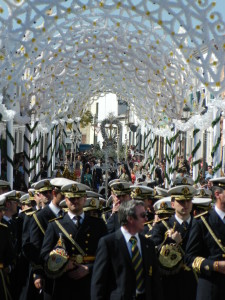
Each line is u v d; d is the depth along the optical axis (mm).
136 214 6918
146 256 6996
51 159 32875
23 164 29062
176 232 8555
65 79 26344
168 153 28141
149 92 25406
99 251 6988
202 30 16094
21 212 11273
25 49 17203
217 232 7801
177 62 22609
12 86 18906
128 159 40656
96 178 34312
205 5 15953
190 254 7879
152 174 32875
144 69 23922
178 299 8727
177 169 26281
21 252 10258
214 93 16969
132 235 6996
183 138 36344
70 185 8602
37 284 9242
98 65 27781
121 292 6840
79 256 8453
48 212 9680
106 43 23641
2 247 8977
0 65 17906
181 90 23656
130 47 21859
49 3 16219
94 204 10109
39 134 29281
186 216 9023
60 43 22984
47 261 8344
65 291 8398
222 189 7828
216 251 7770
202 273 7797
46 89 26000
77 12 16484
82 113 39406
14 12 16109
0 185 11117
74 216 8672
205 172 26938
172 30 16344
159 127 30609
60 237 8453
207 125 20500
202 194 10914
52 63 22797
